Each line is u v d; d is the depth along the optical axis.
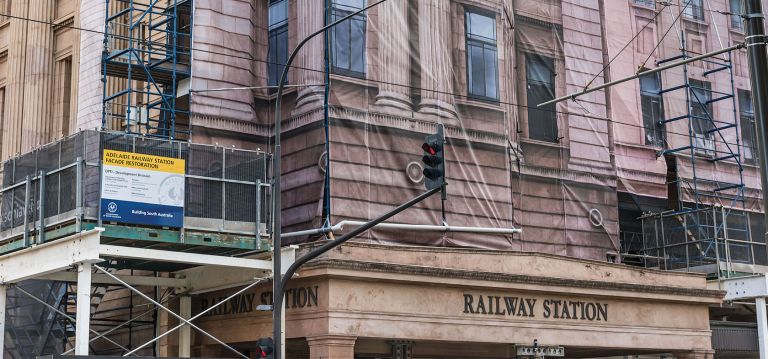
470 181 29.33
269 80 28.91
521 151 31.20
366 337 25.08
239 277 25.48
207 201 23.84
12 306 30.23
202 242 23.64
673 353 32.53
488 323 27.34
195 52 28.02
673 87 35.69
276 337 21.22
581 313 29.44
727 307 35.69
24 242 23.62
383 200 27.38
